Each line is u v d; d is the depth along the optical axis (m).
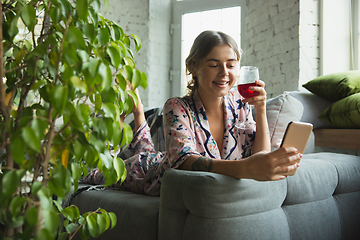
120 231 1.17
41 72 0.70
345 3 2.73
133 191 1.44
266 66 3.07
